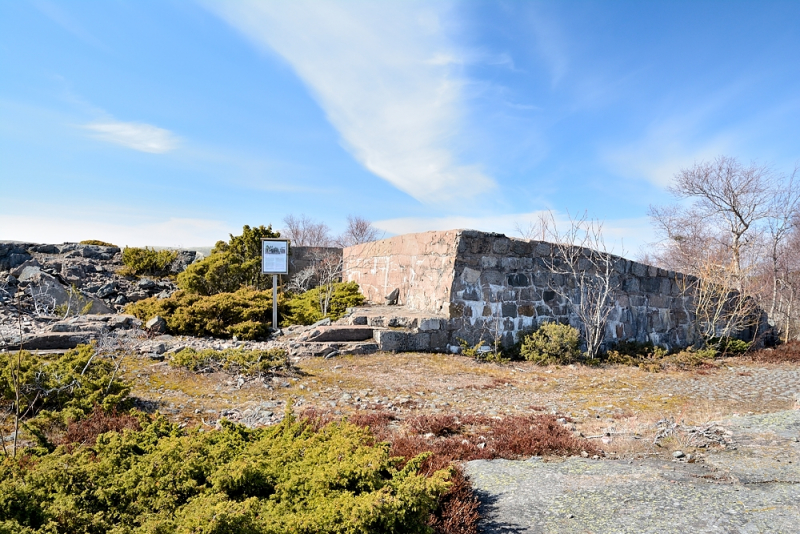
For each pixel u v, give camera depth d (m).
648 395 8.68
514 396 8.16
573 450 5.20
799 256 25.25
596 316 12.27
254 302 12.26
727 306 15.94
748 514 3.48
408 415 6.57
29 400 5.39
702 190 25.00
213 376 7.75
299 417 5.79
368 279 17.42
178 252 21.84
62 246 20.69
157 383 7.21
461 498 3.77
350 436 3.76
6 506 2.39
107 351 8.23
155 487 2.79
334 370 8.99
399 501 2.70
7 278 14.94
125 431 3.45
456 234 11.59
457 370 9.79
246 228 18.67
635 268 13.95
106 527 2.48
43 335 8.67
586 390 8.94
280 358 8.56
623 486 4.09
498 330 11.87
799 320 21.80
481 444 5.40
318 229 52.25
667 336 14.66
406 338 10.84
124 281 18.47
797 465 4.55
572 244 13.16
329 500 2.81
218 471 2.89
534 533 3.37
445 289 11.70
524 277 12.28
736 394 8.98
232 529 2.34
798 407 7.49
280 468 3.21
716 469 4.53
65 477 2.68
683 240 26.22
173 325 11.05
